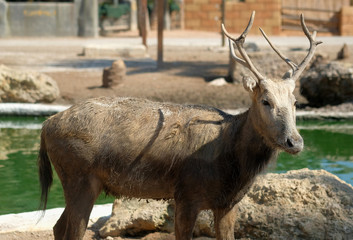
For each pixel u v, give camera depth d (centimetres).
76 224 666
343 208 731
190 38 4266
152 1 5216
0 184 1078
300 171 821
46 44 3719
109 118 664
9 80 1803
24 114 1714
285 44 3659
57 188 1087
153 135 657
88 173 664
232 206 666
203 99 1922
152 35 4481
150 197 687
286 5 4675
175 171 656
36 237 799
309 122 1672
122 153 657
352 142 1422
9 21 4222
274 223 738
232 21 4678
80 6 4288
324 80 1800
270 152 638
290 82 622
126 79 2262
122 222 805
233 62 2153
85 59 2938
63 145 662
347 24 4569
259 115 613
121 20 5109
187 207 652
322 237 712
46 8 4247
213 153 643
